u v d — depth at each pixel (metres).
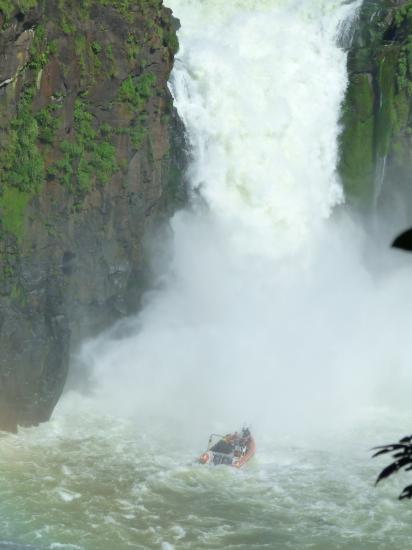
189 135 83.88
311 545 51.59
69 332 69.31
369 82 92.00
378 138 91.75
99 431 68.25
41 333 67.31
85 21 67.62
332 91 91.62
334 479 61.28
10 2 60.97
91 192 70.56
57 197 67.50
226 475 60.91
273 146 87.75
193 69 85.38
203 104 85.12
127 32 69.88
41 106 65.88
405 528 54.16
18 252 65.56
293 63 90.56
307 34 92.44
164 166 77.38
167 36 74.75
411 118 90.25
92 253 71.75
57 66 65.81
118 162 71.62
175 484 59.06
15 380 66.38
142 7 70.88
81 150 68.50
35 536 50.66
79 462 61.78
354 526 54.22
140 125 72.75
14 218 65.38
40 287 67.12
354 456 66.50
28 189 65.94
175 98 83.69
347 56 92.31
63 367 68.94
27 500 55.06
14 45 63.06
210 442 65.06
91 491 57.09
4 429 66.38
